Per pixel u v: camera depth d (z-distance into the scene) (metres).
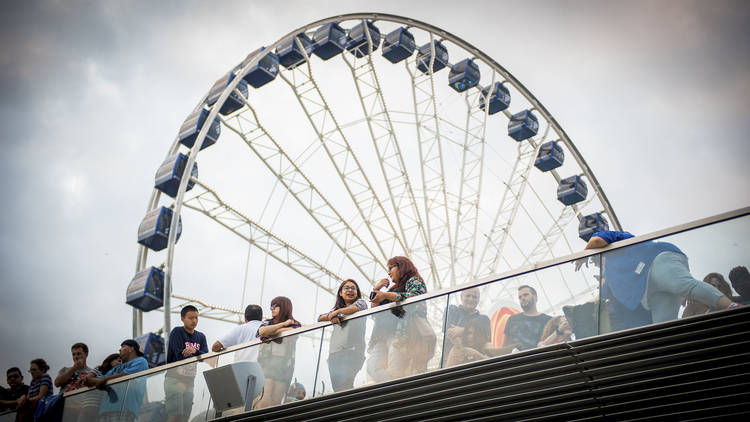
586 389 8.48
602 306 8.56
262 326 11.72
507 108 35.91
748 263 7.80
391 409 9.66
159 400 12.11
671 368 7.95
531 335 8.88
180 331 13.01
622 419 8.15
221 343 12.04
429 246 29.81
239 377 11.02
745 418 7.50
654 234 8.51
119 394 12.75
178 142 30.91
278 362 11.00
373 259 30.75
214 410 11.25
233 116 31.20
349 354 10.30
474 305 9.49
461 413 9.18
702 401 7.74
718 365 7.76
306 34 32.91
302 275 31.09
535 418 8.67
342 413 9.98
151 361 22.75
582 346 8.44
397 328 10.02
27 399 14.23
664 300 8.18
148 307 26.95
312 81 31.72
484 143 31.70
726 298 7.80
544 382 8.66
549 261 9.16
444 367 9.34
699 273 8.05
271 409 10.58
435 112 31.84
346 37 33.78
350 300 11.37
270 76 31.48
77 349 13.69
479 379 9.05
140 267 28.14
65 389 13.72
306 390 10.47
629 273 8.52
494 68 34.19
